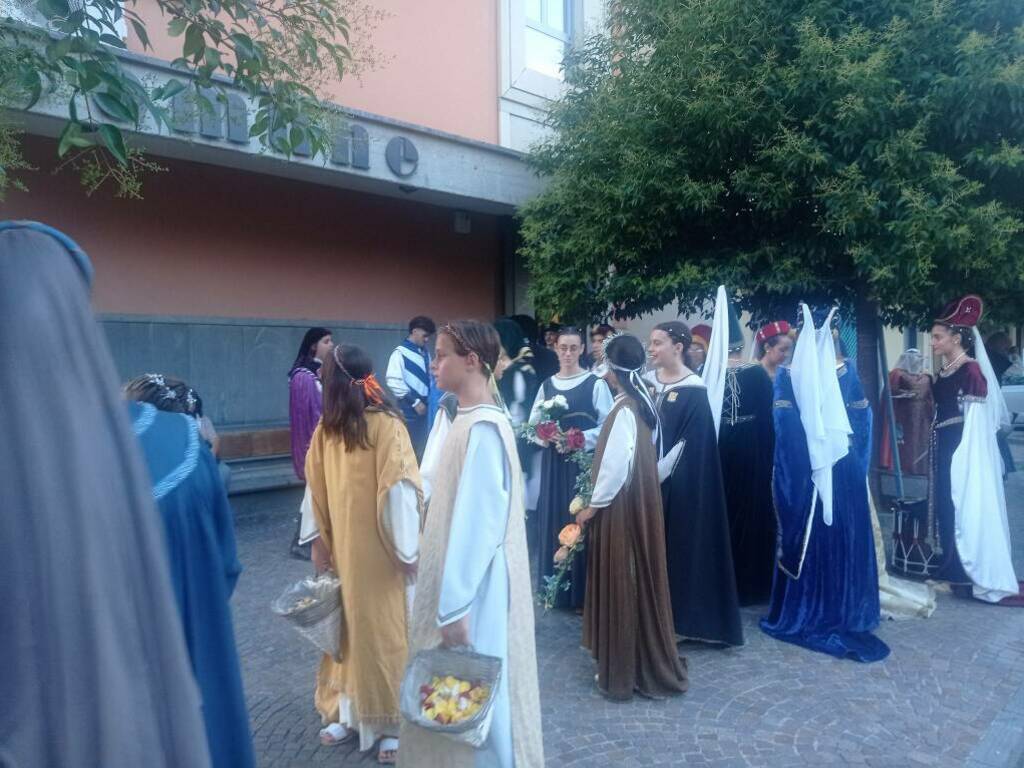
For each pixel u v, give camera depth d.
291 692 3.83
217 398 7.39
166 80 5.76
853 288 6.96
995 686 3.87
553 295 7.35
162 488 1.63
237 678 1.75
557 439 4.79
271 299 7.80
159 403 2.12
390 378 7.13
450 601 2.25
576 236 7.20
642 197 6.53
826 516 4.38
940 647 4.39
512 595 2.44
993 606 5.13
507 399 5.88
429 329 7.36
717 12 6.19
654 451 3.82
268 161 6.78
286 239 7.90
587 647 3.88
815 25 6.03
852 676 3.99
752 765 3.14
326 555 3.31
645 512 3.71
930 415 7.14
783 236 6.77
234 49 4.09
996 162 5.56
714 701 3.72
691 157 6.62
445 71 8.59
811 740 3.34
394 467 2.99
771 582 5.23
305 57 4.82
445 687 2.21
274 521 7.32
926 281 5.83
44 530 0.95
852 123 5.69
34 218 6.21
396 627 3.10
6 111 4.29
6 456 0.96
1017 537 7.05
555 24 9.99
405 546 3.02
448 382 2.46
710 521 4.26
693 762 3.16
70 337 1.02
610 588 3.71
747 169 6.21
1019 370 15.58
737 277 6.41
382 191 8.16
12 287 1.00
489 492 2.31
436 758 2.33
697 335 6.75
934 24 5.76
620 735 3.39
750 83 6.17
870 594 4.55
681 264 6.80
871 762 3.16
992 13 5.66
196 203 7.18
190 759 1.07
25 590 0.95
